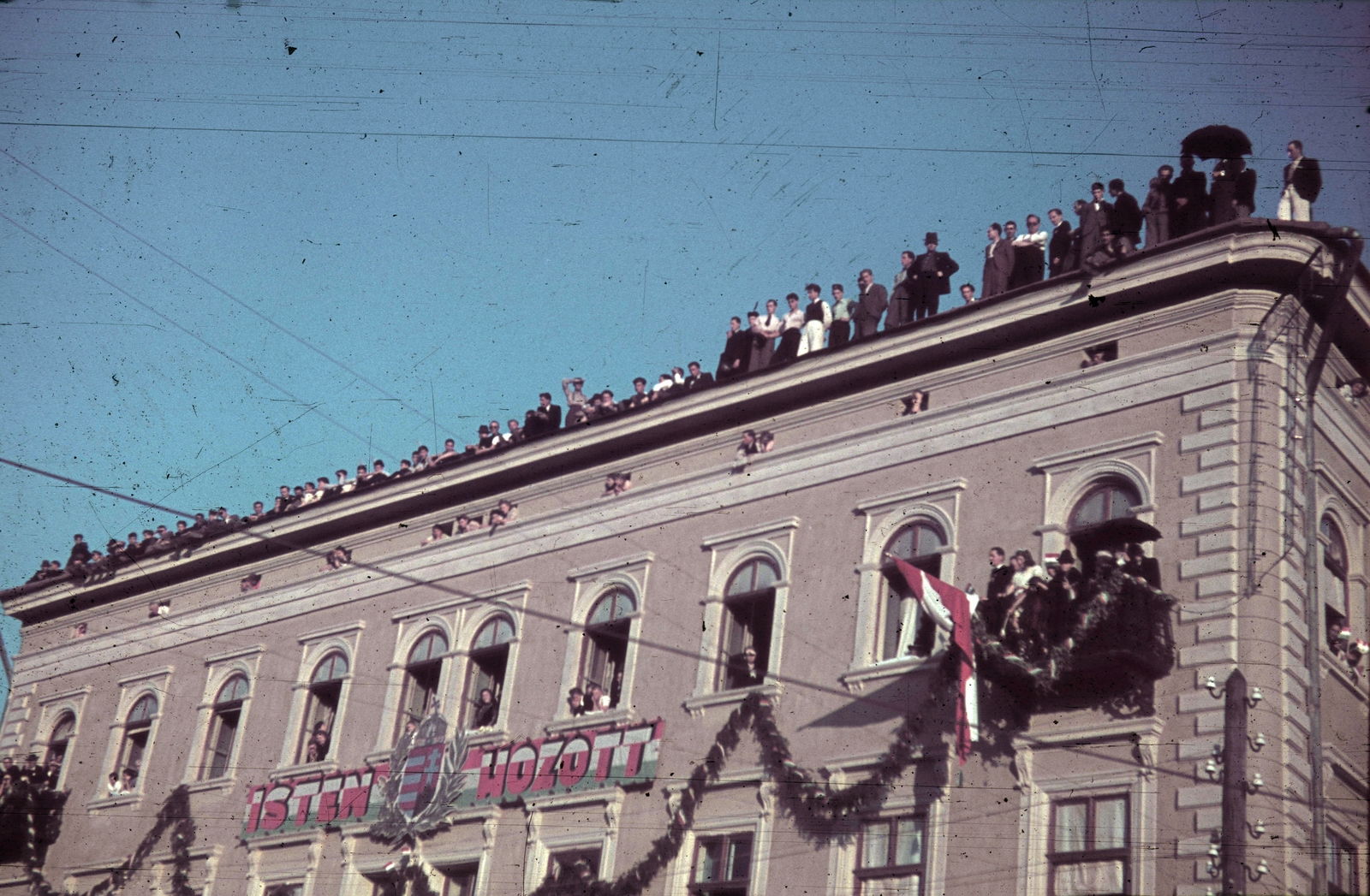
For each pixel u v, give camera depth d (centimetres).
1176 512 2383
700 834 2661
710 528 2920
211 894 3325
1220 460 2369
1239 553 2309
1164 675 2277
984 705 2420
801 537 2783
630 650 2906
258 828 3312
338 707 3341
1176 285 2509
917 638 2583
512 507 3284
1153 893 2170
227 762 3522
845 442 2803
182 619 3803
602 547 3073
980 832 2353
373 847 3112
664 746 2773
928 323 2736
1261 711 2203
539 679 3036
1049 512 2494
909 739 2475
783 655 2703
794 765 2588
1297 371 2441
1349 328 2552
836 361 2839
